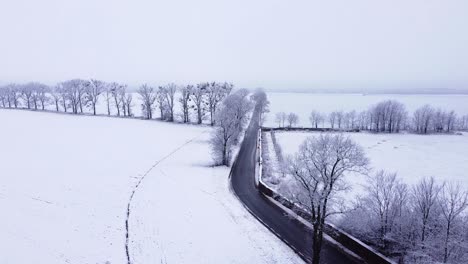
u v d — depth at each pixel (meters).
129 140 67.75
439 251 23.19
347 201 33.72
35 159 47.84
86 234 27.42
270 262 25.77
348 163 24.44
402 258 25.33
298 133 90.19
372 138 88.56
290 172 26.34
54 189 35.75
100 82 119.88
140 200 35.62
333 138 25.48
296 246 28.28
